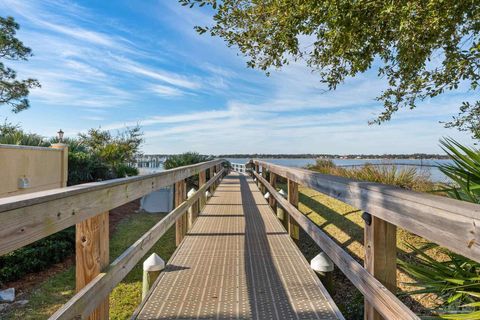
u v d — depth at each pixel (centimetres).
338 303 401
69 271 499
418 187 589
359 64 309
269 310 221
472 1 253
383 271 151
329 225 618
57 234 555
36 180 697
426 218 110
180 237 407
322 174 262
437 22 260
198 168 550
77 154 1009
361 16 250
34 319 361
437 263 171
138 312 219
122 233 701
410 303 318
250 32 282
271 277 282
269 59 316
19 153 628
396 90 376
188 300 237
